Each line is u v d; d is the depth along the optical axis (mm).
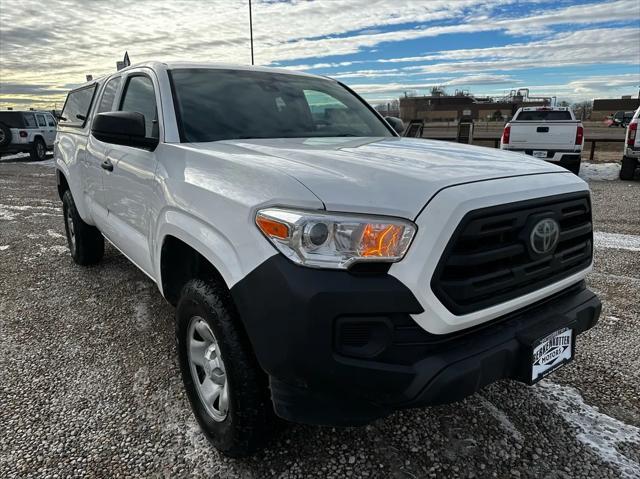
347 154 2326
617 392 2809
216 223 2059
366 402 1826
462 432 2479
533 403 2715
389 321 1753
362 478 2180
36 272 5047
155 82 3127
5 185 11992
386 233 1733
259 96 3332
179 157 2582
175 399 2797
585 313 2303
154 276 2895
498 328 2023
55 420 2623
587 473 2195
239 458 2293
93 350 3383
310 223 1746
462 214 1786
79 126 4750
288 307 1741
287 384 1866
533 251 2002
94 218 4223
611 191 9898
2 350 3398
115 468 2271
